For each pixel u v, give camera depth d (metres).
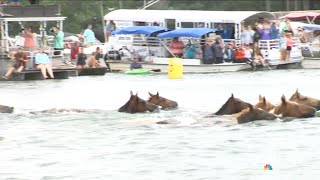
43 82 36.50
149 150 16.75
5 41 38.84
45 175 14.48
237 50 42.91
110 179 14.07
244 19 43.69
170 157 15.92
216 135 18.36
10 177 14.37
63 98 28.33
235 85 33.00
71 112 23.11
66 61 40.94
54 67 39.09
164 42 44.00
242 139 17.75
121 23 48.12
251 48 43.12
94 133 19.17
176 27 45.78
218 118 20.83
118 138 18.34
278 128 19.00
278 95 27.91
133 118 21.48
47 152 16.83
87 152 16.70
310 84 32.69
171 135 18.55
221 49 42.81
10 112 23.59
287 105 20.44
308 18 50.06
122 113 22.66
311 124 19.39
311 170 14.33
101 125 20.39
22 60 38.00
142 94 29.48
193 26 46.00
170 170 14.67
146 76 40.41
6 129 20.12
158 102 23.53
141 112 22.67
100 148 17.16
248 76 38.59
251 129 19.03
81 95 29.48
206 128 19.42
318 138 17.55
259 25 43.28
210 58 42.38
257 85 32.75
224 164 15.09
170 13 46.41
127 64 43.72
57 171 14.84
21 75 37.94
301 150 16.25
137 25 47.41
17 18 39.22
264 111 20.23
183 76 39.75
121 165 15.25
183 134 18.64
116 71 44.16
